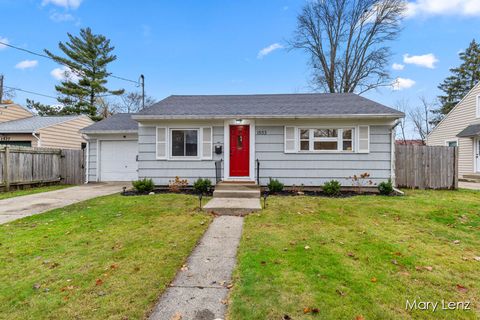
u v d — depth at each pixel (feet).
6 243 13.42
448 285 9.25
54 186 36.58
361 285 9.12
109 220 17.78
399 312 7.71
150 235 14.66
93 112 83.66
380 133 29.14
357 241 13.61
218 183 28.63
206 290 9.05
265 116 28.60
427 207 21.17
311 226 16.35
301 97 36.42
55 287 9.04
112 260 11.28
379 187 27.96
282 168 29.99
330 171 29.60
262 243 13.39
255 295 8.55
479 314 7.68
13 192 30.68
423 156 32.27
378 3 62.34
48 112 95.81
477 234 14.98
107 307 7.92
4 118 52.85
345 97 35.40
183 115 29.12
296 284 9.18
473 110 49.65
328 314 7.55
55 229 15.83
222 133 30.48
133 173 39.96
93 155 40.11
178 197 25.54
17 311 7.72
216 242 13.83
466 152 50.60
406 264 10.87
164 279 9.71
